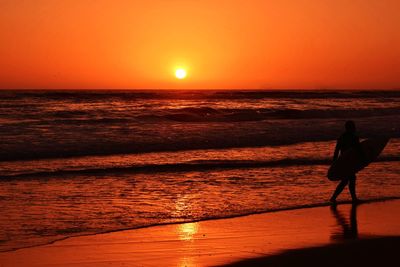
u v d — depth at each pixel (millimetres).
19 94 71688
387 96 79125
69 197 11297
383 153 19234
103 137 21656
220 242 7984
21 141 20062
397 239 8039
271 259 6977
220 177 13961
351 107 48562
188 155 18047
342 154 11547
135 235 8422
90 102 52906
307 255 7156
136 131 23891
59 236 8328
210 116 35250
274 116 37594
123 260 7039
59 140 20562
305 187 12727
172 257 7176
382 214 10070
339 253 7238
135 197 11375
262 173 14625
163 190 12164
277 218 9664
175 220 9445
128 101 56062
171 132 23797
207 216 9773
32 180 13203
